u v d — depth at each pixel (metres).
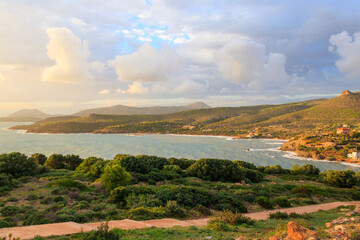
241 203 26.23
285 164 134.12
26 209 21.19
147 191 26.75
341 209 26.41
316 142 181.62
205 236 11.31
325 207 28.67
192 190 27.33
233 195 31.23
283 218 19.69
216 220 15.79
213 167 52.50
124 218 17.33
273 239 9.58
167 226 14.11
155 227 13.27
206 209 22.30
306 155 160.00
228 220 16.14
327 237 9.20
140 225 13.76
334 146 165.62
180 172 58.50
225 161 54.91
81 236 10.03
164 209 20.12
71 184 33.12
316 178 61.75
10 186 32.69
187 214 20.48
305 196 36.25
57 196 26.55
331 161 145.38
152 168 58.81
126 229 12.38
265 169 78.38
